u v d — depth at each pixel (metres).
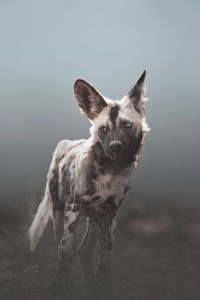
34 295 13.68
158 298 14.74
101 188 13.59
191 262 23.34
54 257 23.98
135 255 25.86
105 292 13.83
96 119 13.70
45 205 15.75
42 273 18.94
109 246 14.12
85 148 13.83
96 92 13.65
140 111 13.88
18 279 16.00
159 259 24.44
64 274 13.41
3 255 23.67
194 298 14.90
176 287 16.86
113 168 13.42
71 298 13.38
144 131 13.88
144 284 17.70
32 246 15.85
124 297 14.38
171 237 31.31
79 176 13.62
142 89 13.95
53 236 29.72
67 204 13.93
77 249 15.60
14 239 28.05
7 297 13.57
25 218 33.06
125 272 21.03
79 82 13.84
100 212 14.10
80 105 14.01
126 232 32.91
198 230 33.62
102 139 13.34
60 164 14.89
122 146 12.96
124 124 13.26
